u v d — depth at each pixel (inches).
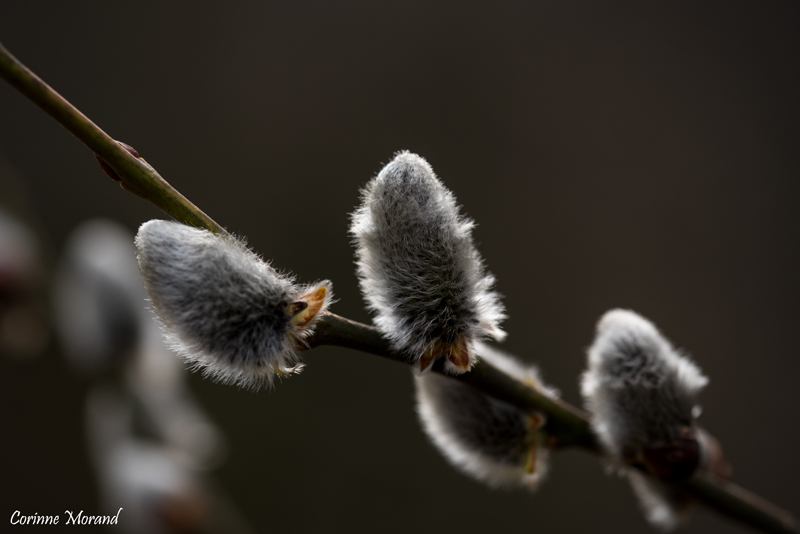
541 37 31.4
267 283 9.4
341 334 9.5
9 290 14.1
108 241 13.7
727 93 31.1
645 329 10.1
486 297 9.6
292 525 26.5
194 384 27.0
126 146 9.4
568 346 28.5
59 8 31.0
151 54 31.2
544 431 10.2
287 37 31.7
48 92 9.2
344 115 30.7
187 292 9.2
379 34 31.6
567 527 26.3
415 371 9.6
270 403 27.7
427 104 30.8
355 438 27.6
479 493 26.8
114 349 13.1
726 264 29.4
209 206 29.9
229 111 30.9
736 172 30.3
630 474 10.8
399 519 26.6
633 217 29.9
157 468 13.3
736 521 10.7
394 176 9.5
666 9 31.6
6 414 27.3
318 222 29.8
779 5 31.5
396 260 9.5
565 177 30.2
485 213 29.6
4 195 15.1
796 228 29.6
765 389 28.0
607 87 31.0
